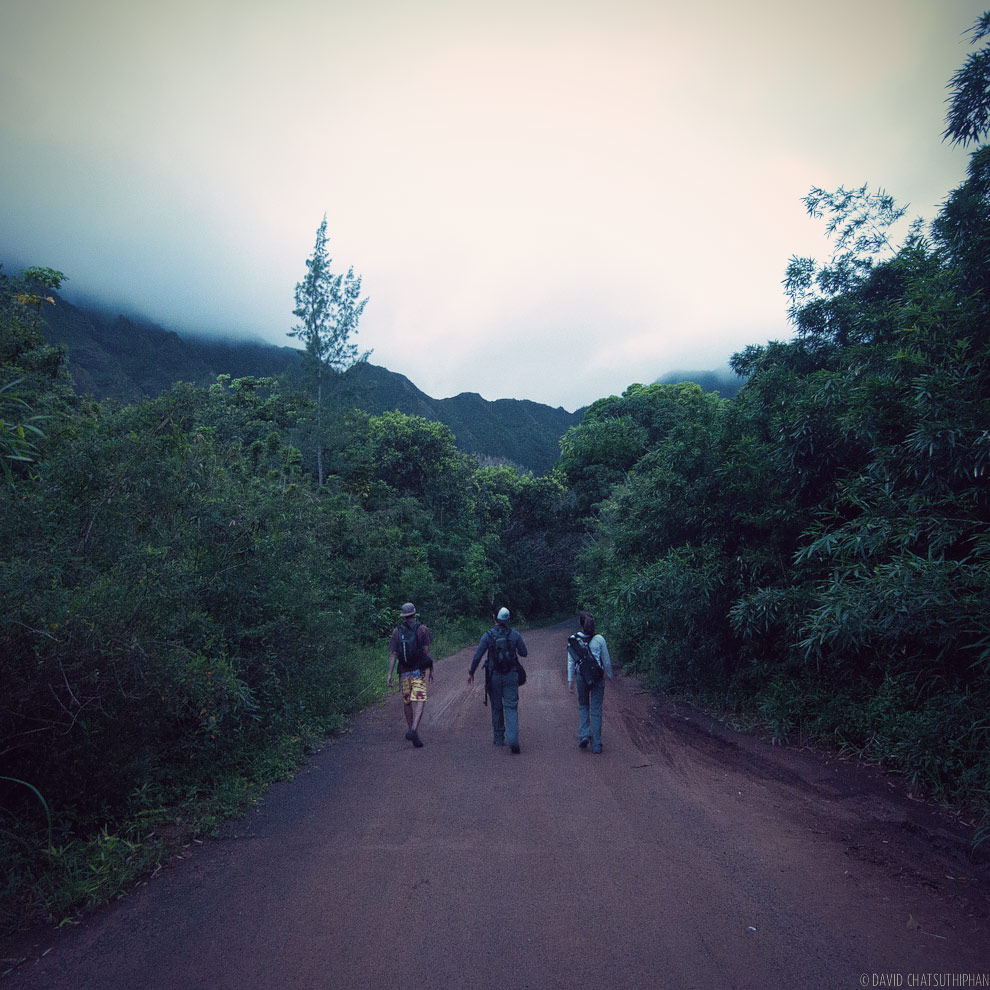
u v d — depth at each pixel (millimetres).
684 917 3568
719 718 8656
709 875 4094
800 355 10562
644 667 13023
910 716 5934
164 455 7977
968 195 7031
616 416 39812
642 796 5703
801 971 3055
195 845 4785
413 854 4520
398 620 18984
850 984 2957
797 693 7598
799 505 8242
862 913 3613
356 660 12133
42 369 10195
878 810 5168
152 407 8398
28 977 3152
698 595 8727
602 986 2955
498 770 6656
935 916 3582
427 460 27641
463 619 26391
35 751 4688
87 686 4652
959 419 5898
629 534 11422
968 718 5332
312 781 6410
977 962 3137
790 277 10906
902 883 3977
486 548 32938
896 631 5449
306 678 8852
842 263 10734
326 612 9867
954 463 5918
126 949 3377
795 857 4363
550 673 14750
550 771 6559
